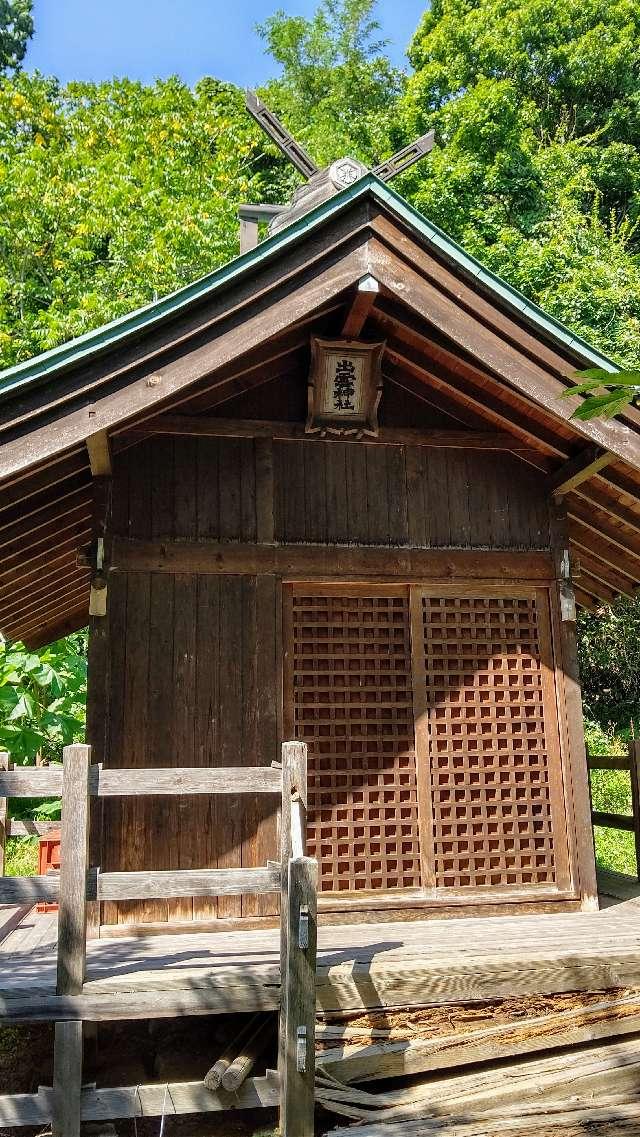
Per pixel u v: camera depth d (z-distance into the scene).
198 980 3.87
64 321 13.86
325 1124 4.10
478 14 21.25
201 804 5.22
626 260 16.89
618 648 16.45
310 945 3.66
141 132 17.64
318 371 5.52
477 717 5.85
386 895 5.48
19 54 25.27
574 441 5.73
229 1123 4.33
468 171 17.78
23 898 3.74
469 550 5.96
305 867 3.68
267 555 5.59
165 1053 4.49
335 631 5.79
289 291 4.85
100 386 4.54
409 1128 3.85
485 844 5.69
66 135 18.06
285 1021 3.72
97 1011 3.72
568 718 5.90
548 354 5.04
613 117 20.56
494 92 18.41
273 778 3.95
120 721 5.20
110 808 5.10
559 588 6.06
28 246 15.44
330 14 26.78
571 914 5.53
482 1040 4.20
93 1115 3.72
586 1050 4.34
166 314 4.52
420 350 5.71
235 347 4.73
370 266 4.93
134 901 5.08
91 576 5.24
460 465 6.10
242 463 5.70
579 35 21.00
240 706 5.37
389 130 20.12
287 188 21.27
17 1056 4.91
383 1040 4.08
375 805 5.60
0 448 4.39
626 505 5.99
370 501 5.87
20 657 9.38
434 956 4.32
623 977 4.42
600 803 13.29
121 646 5.29
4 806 5.93
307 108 24.67
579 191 18.42
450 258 4.93
